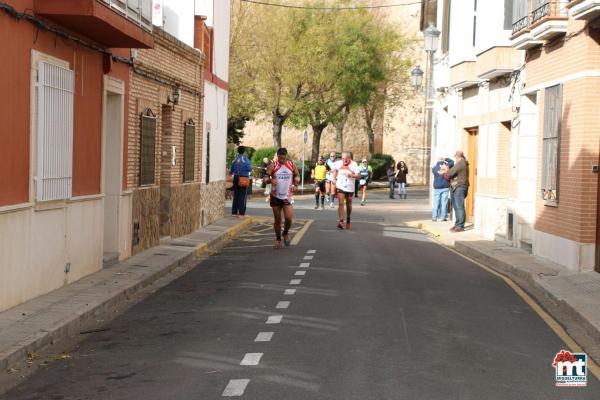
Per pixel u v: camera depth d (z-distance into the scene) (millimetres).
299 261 16625
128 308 11664
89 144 13969
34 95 11312
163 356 8594
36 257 11562
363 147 68438
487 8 22172
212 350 8797
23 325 9664
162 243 19281
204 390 7219
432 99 35219
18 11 10742
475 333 9773
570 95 16203
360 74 53250
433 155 37281
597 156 15367
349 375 7664
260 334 9547
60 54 12375
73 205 13133
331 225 26406
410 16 66562
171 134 19922
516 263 16469
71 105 12680
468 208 26938
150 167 18094
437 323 10289
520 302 12273
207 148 24734
